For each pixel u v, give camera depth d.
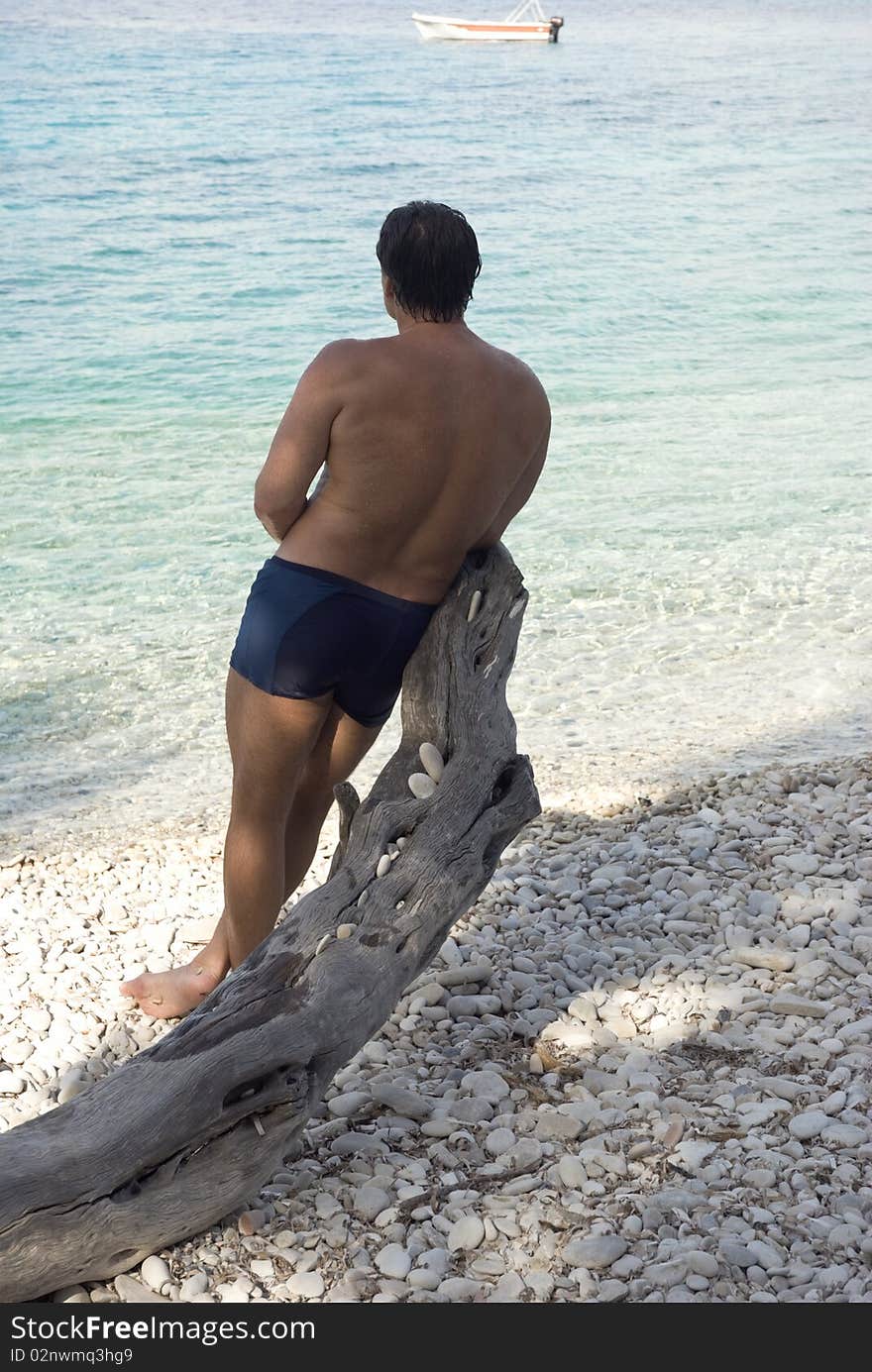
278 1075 2.46
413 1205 2.57
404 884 2.81
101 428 10.98
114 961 3.87
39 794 5.41
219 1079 2.39
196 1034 2.46
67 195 22.33
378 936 2.70
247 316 15.14
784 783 5.04
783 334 15.22
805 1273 2.33
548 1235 2.45
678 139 31.47
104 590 7.59
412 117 33.78
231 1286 2.36
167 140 28.55
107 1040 3.39
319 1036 2.50
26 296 15.77
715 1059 3.10
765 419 11.69
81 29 53.91
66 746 5.89
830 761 5.37
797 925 3.78
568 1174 2.61
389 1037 3.31
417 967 2.76
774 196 24.59
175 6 70.50
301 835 3.45
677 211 22.95
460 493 2.88
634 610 7.44
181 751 5.88
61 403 11.68
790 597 7.60
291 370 12.98
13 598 7.43
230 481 9.67
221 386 12.39
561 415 11.86
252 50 49.38
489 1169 2.68
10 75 38.59
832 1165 2.62
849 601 7.52
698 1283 2.32
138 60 44.09
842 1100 2.84
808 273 18.42
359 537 2.86
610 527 8.77
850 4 88.31
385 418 2.74
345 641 2.92
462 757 3.06
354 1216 2.56
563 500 9.36
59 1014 3.52
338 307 15.66
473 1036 3.25
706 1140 2.74
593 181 25.64
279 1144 2.48
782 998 3.32
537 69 45.97
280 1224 2.54
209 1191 2.41
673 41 59.56
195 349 13.71
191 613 7.30
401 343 2.78
